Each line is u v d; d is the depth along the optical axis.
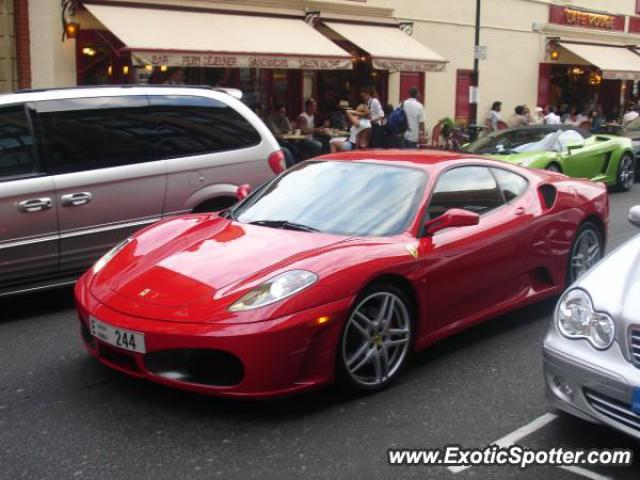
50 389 4.34
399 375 4.55
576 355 3.40
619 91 26.39
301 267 3.97
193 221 5.03
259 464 3.48
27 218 5.55
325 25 15.16
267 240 4.39
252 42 12.78
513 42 20.94
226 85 14.60
